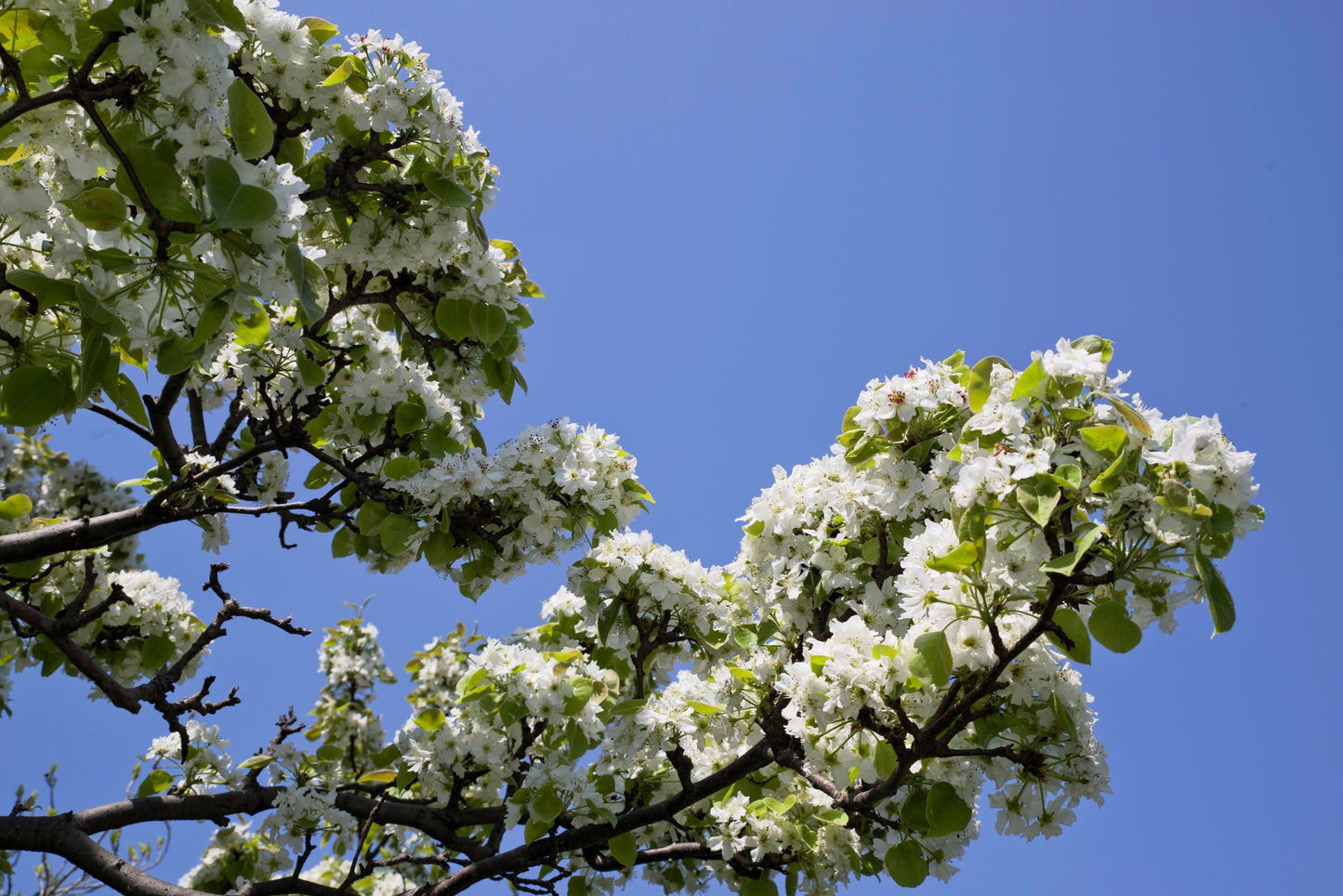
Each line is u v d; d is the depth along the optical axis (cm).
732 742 563
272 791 588
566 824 543
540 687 527
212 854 751
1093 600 360
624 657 593
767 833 511
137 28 353
